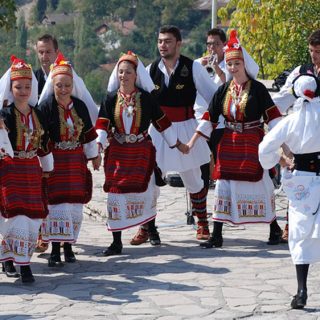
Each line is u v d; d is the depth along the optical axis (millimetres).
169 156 9758
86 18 116938
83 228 10875
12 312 7293
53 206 8820
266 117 9156
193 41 96688
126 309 7328
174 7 102875
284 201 11773
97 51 107750
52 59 9844
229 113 9211
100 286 8031
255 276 8242
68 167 8820
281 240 9562
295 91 7242
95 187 13391
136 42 107812
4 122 8156
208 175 9938
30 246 8242
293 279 8125
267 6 19203
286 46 19422
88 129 8930
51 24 124125
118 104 9141
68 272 8594
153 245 9648
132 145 9180
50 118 8750
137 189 9148
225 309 7293
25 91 8211
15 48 107312
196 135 9391
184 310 7277
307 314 7141
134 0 116500
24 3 150250
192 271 8461
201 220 9875
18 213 8148
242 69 9141
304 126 7180
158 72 9812
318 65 8898
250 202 9328
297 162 7254
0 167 8203
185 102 9812
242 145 9227
